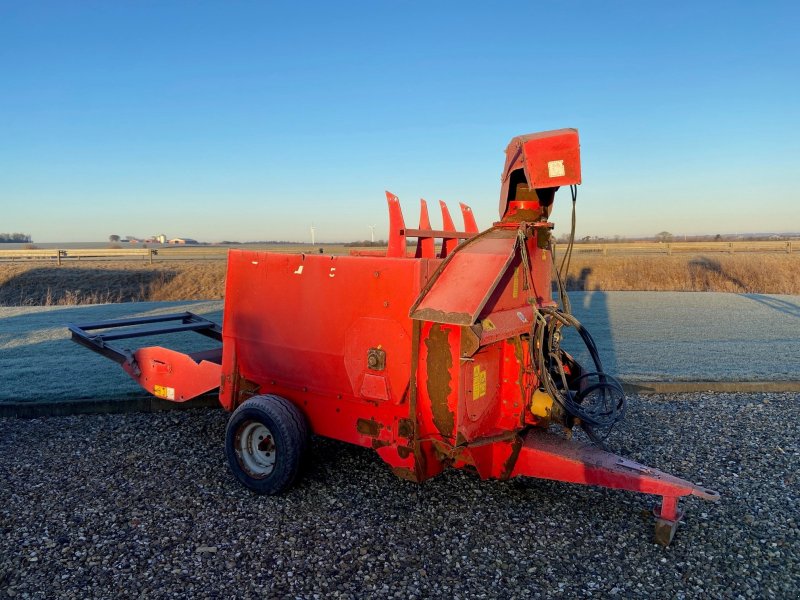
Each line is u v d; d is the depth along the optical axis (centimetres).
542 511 456
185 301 1855
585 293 2098
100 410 691
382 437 450
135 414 688
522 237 431
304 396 496
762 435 621
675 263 2906
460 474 525
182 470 531
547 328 466
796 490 490
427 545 405
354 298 448
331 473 526
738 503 467
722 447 589
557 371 483
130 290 2506
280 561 383
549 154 421
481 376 431
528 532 423
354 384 454
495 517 446
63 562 378
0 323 1356
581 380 480
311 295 474
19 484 498
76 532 417
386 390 435
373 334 438
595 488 497
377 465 545
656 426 652
